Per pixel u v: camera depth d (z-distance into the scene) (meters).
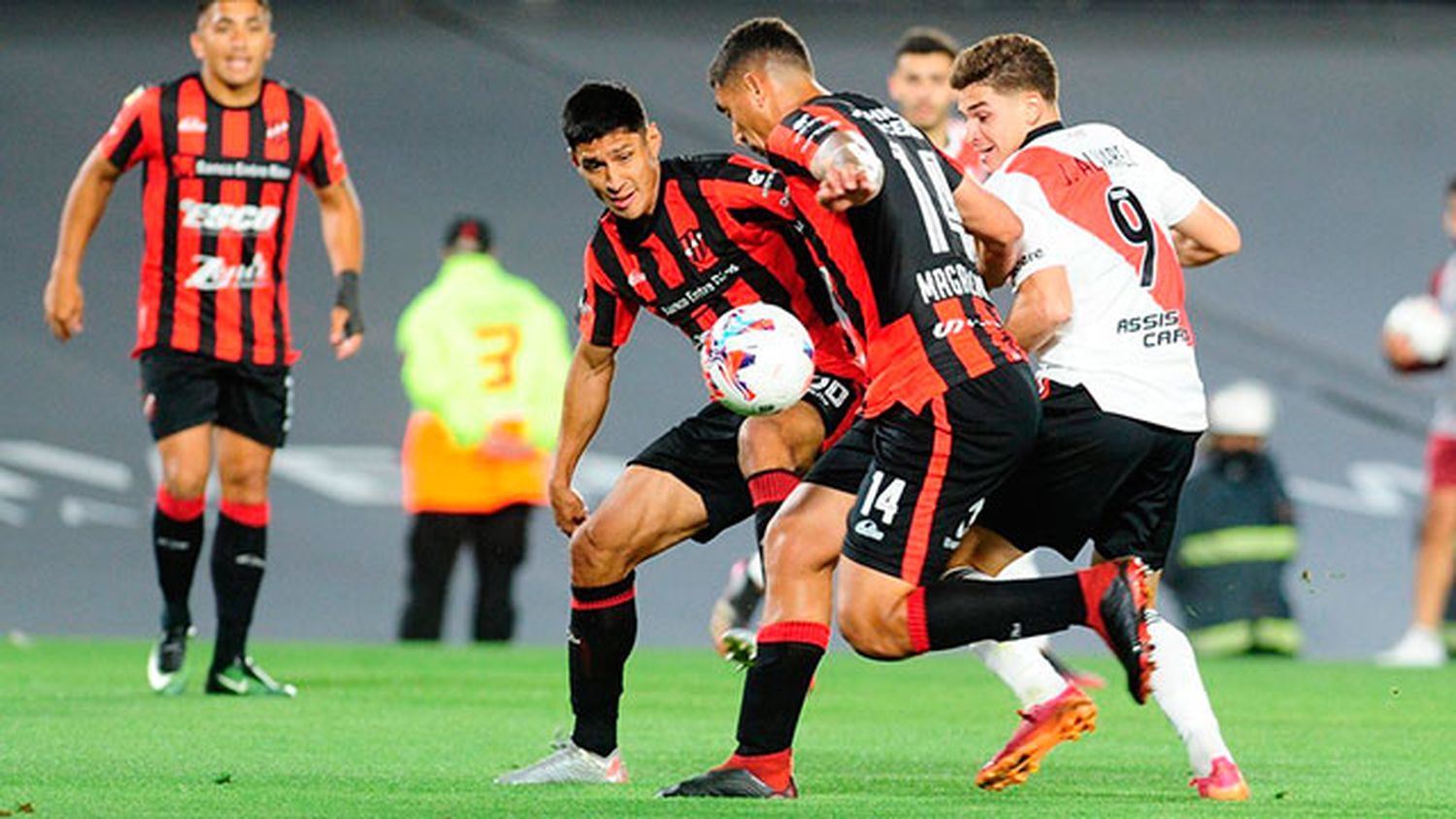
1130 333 21.52
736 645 31.59
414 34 78.06
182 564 32.22
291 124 32.12
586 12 79.19
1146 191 22.17
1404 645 46.53
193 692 32.88
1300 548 56.88
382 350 63.94
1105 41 78.50
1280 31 79.56
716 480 22.09
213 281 31.94
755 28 21.47
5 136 73.06
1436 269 70.12
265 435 32.38
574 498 22.56
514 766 23.53
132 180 71.50
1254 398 46.44
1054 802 20.55
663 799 20.05
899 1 78.06
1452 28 80.00
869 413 20.09
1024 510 21.75
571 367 22.44
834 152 19.16
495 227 69.69
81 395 62.25
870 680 37.78
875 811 19.38
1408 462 61.47
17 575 54.03
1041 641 34.66
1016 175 21.86
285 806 19.53
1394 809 20.34
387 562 55.50
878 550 19.78
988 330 19.95
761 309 20.86
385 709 30.38
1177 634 21.62
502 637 47.09
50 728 27.11
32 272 67.31
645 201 21.39
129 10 78.81
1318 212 72.75
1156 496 22.06
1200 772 21.30
